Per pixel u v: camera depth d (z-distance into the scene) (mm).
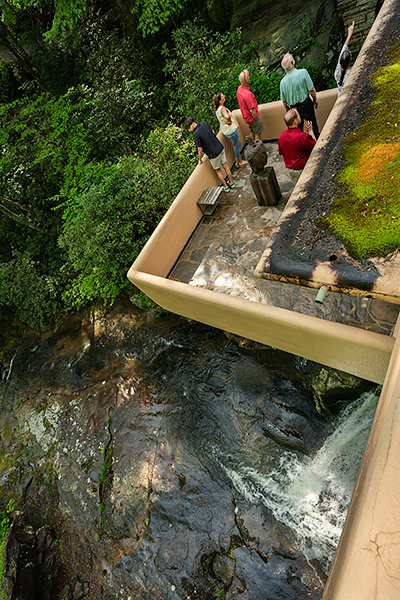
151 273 5902
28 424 11508
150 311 10930
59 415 11094
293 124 4824
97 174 9672
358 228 2316
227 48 10672
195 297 4918
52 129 11336
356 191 2496
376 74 3068
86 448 10117
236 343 8984
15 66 15133
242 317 4656
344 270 2184
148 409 9734
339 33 9008
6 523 9859
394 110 2756
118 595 8148
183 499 8336
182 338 10039
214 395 8906
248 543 7469
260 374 8398
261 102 8930
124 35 13453
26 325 13695
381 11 3523
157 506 8523
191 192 6316
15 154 11883
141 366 10453
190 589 7547
